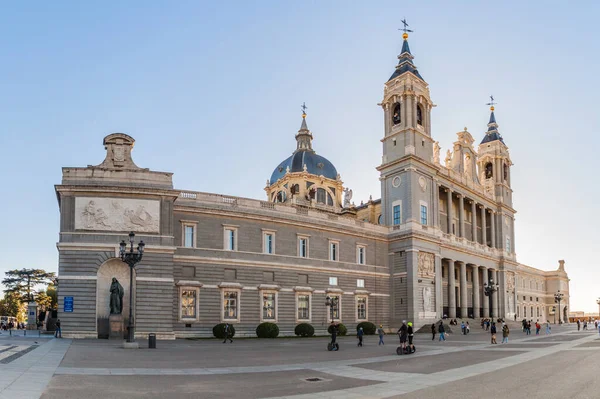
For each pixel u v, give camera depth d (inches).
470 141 4069.9
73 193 2005.4
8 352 1243.2
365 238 3075.8
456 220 3880.4
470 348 1731.1
